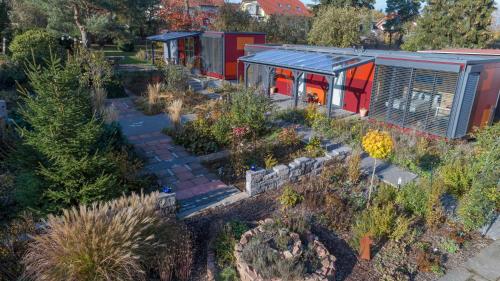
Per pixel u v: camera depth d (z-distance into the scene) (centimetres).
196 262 509
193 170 841
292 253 484
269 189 731
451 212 659
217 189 743
